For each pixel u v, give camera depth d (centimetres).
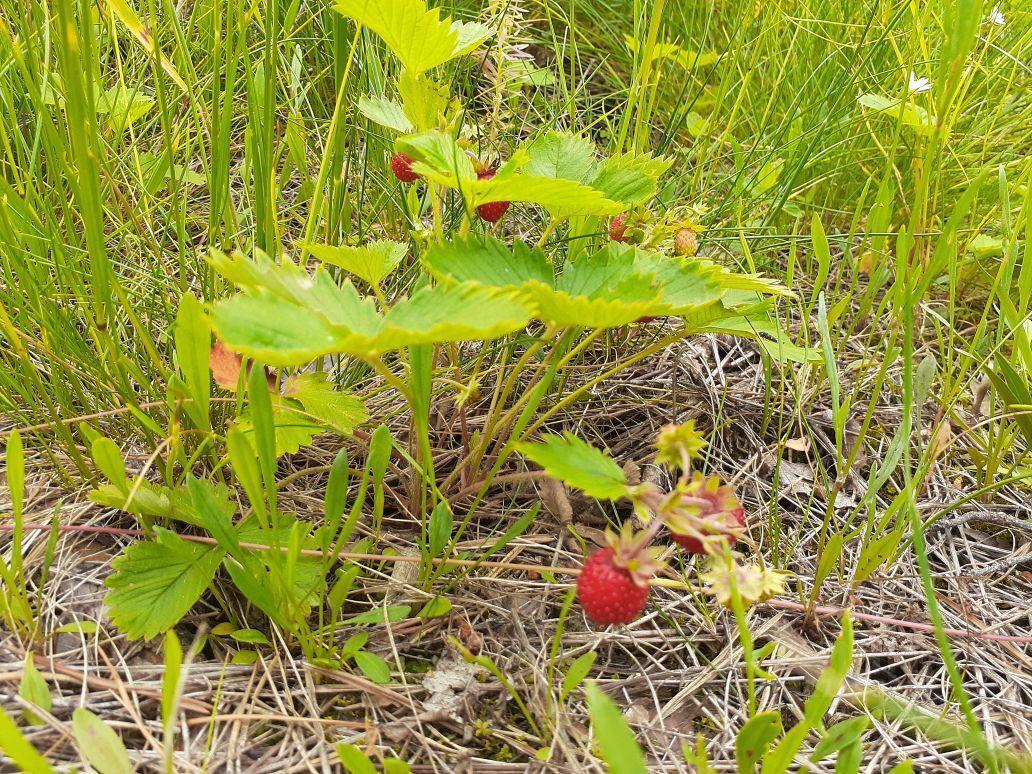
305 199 31
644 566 16
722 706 20
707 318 22
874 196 36
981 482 27
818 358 24
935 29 34
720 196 36
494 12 28
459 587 22
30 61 23
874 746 20
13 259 21
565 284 20
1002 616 24
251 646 20
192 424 23
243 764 17
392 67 32
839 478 23
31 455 23
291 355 14
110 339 21
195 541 20
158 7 31
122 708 18
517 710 19
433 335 14
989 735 20
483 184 19
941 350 29
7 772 16
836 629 22
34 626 19
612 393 29
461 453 25
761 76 39
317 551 21
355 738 18
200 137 25
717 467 27
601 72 43
